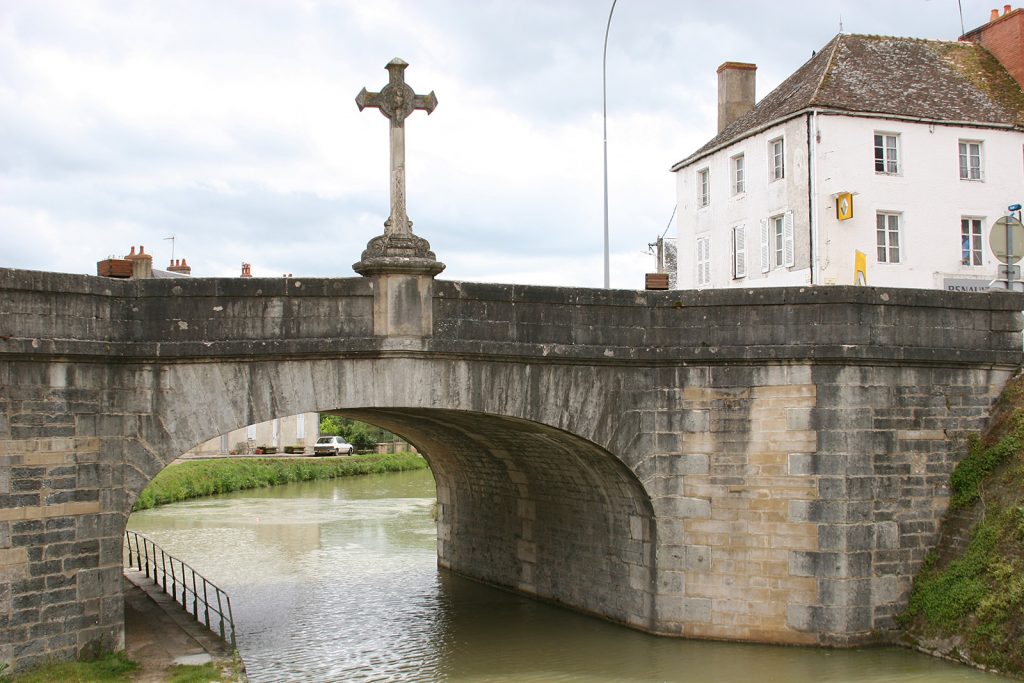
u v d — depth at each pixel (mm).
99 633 14141
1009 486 16344
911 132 31500
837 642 16312
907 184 31406
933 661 15711
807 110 30656
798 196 31203
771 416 16781
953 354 17172
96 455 14141
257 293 14844
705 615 16984
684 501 17062
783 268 32031
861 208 30875
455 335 15719
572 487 19938
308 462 57250
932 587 16484
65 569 13812
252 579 24594
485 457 22641
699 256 37281
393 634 18922
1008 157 32500
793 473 16641
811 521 16500
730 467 16922
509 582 23141
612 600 18891
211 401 14680
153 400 14453
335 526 34469
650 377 17078
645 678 15305
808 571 16484
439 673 16219
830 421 16547
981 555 15984
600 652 16906
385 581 24547
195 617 18609
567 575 20703
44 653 13602
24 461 13523
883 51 33000
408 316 15430
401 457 66688
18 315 13477
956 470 17234
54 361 13797
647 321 16922
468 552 25141
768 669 15438
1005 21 33875
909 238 31359
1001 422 17328
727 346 16797
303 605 21547
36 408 13648
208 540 31188
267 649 17875
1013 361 17688
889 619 16625
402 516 37406
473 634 18828
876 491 16688
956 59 33594
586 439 16734
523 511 22484
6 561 13328
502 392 16188
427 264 15414
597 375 16828
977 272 32094
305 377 15109
